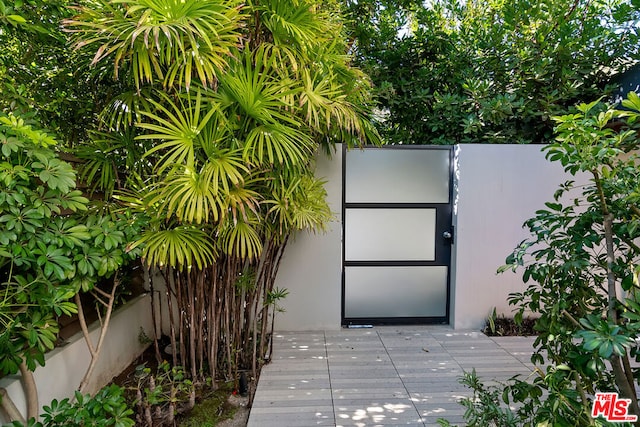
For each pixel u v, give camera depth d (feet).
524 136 12.30
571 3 12.11
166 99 5.65
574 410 3.57
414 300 11.11
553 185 10.47
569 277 4.38
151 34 4.93
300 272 10.43
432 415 6.44
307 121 6.86
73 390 6.41
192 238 5.98
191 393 6.66
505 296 10.61
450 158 10.91
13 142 4.20
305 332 10.44
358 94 8.09
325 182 9.28
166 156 5.88
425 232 11.01
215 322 7.58
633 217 3.92
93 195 6.85
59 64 6.57
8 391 5.05
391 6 14.38
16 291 4.49
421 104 13.76
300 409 6.64
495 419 4.48
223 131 5.93
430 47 13.82
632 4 10.53
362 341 9.79
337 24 8.07
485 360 8.62
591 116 4.24
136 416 6.20
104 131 6.87
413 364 8.42
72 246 4.69
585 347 3.24
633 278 3.70
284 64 6.57
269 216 7.46
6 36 5.88
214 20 5.14
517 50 12.35
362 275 11.01
